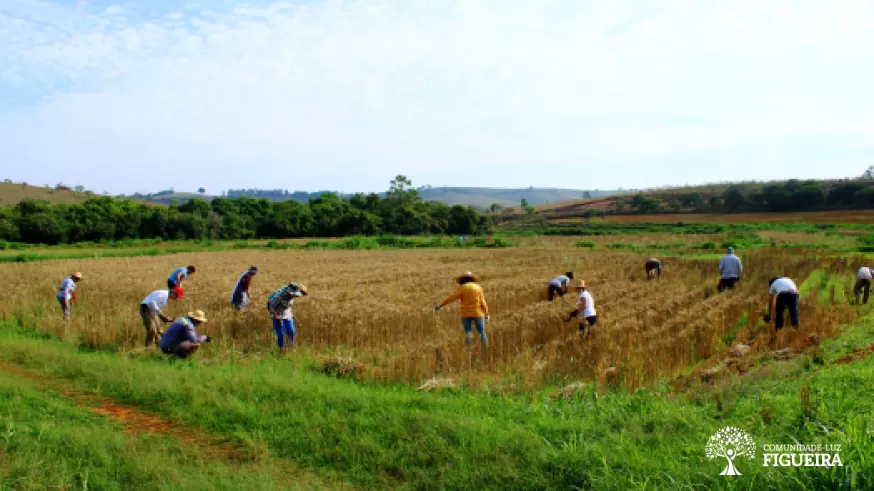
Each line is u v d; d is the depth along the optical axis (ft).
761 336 37.58
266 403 26.03
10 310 54.90
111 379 30.14
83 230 233.55
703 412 22.82
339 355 35.63
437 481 18.21
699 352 37.04
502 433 20.94
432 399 26.27
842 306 49.62
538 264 112.37
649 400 24.81
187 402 26.58
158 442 22.03
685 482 16.16
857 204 326.85
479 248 182.39
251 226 276.21
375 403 25.41
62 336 44.65
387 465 19.48
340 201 349.82
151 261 124.98
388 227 294.05
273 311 40.11
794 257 110.01
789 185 381.60
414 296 63.26
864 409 20.30
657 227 290.76
